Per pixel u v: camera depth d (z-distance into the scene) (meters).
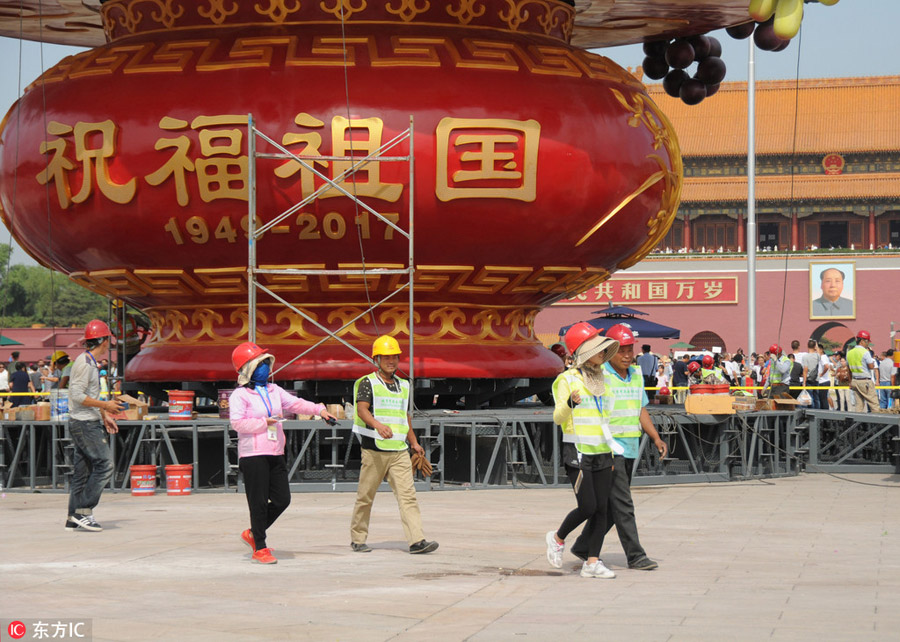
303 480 18.88
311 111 18.62
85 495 14.17
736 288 80.44
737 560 11.89
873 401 28.89
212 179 18.67
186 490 18.17
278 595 10.08
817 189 87.25
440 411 19.80
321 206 18.72
